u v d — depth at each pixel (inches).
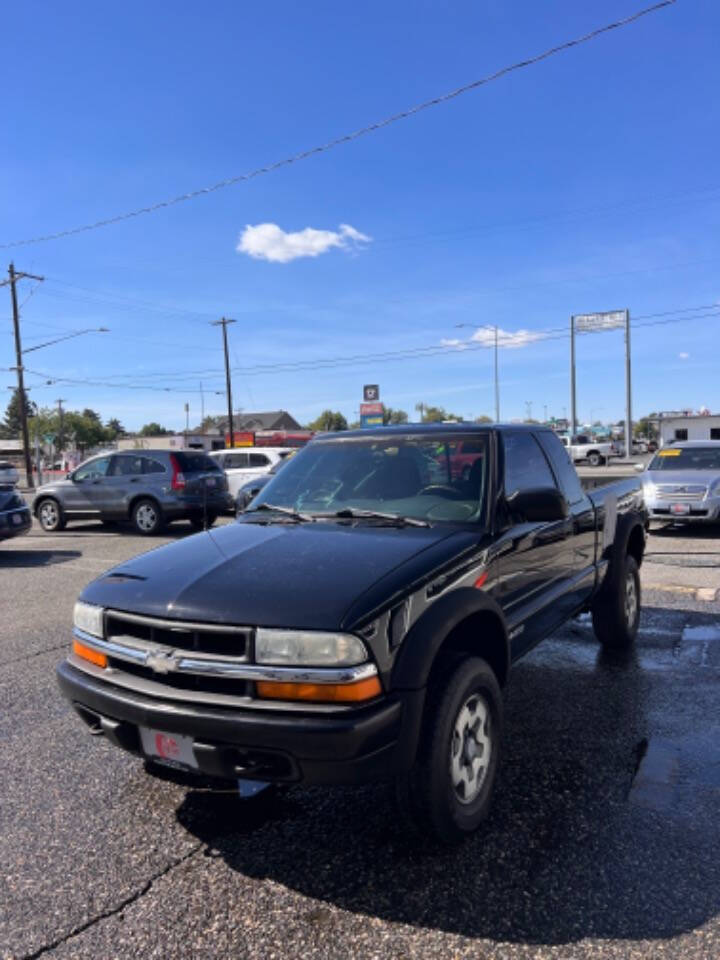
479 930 99.9
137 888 111.3
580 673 207.5
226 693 107.7
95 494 563.8
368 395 1642.5
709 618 265.4
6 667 223.5
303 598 108.8
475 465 151.9
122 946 98.5
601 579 210.7
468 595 123.0
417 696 108.0
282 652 104.0
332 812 133.5
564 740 161.9
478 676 121.2
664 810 130.7
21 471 2247.8
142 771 151.1
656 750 156.1
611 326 1915.6
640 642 237.1
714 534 482.0
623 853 117.3
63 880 113.7
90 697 118.9
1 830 128.8
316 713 101.9
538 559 161.0
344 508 154.4
